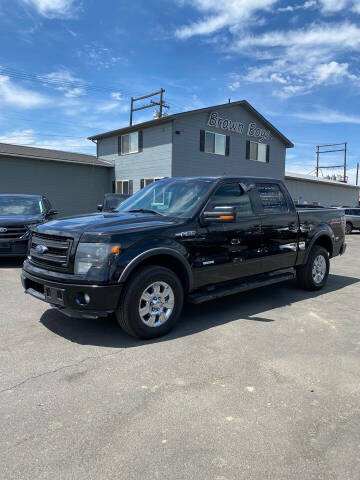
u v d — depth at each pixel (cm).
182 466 212
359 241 1691
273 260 545
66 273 385
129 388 300
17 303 538
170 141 2014
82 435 240
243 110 2342
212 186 477
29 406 273
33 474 205
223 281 479
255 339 411
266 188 550
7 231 800
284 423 256
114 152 2386
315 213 626
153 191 534
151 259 424
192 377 321
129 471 208
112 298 373
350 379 322
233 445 231
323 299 586
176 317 423
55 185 2159
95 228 390
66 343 392
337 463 217
